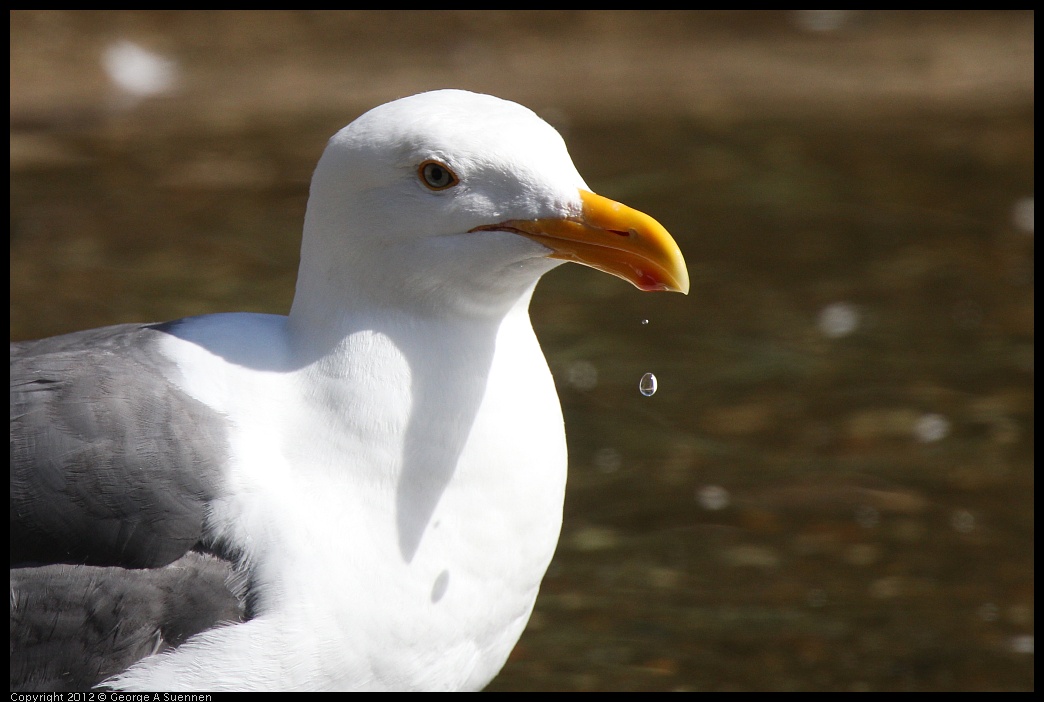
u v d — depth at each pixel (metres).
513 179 6.11
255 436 6.36
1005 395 12.45
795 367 12.94
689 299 14.34
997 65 23.12
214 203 16.69
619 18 25.27
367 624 6.28
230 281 14.35
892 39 24.56
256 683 6.27
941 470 11.30
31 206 16.47
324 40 23.66
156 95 21.22
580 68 23.03
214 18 24.03
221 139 19.20
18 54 22.05
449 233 6.20
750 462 11.42
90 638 6.31
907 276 14.88
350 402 6.32
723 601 9.66
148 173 17.75
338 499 6.27
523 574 6.68
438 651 6.50
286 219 16.20
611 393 12.48
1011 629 9.33
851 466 11.37
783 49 24.09
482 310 6.40
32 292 13.99
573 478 11.18
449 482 6.36
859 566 10.06
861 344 13.38
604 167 18.05
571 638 9.24
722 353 13.22
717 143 19.20
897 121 20.30
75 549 6.36
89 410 6.39
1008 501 10.85
